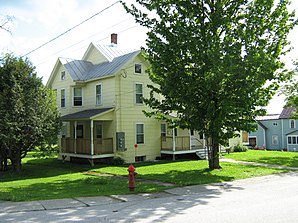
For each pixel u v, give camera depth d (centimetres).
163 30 1570
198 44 1490
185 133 2838
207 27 1597
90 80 2619
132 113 2503
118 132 2373
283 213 766
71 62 2861
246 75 1460
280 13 1552
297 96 2827
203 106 1620
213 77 1437
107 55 2781
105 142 2364
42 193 1147
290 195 1020
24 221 732
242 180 1422
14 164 2011
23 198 1025
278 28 1566
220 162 2192
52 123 1958
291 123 4912
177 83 1568
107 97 2494
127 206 898
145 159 2561
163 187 1246
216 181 1393
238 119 1630
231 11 1573
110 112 2403
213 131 1616
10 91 1767
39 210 858
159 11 1579
